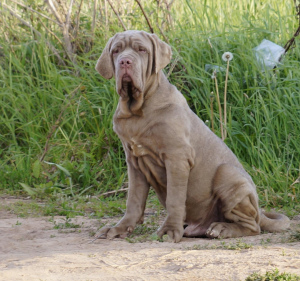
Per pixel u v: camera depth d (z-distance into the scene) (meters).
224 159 8.98
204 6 16.50
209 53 15.12
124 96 8.26
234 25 16.12
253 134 13.53
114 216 10.77
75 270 6.28
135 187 8.89
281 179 12.25
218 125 13.84
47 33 17.22
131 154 8.76
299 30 14.64
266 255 6.66
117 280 5.77
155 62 8.39
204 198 8.87
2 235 8.98
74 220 10.30
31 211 11.20
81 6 17.73
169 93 8.57
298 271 5.88
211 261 6.41
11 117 15.41
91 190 13.08
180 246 7.72
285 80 13.91
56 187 12.83
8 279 5.83
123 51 8.30
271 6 17.84
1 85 16.22
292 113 13.78
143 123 8.37
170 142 8.27
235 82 14.34
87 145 14.17
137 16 16.36
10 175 13.80
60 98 15.09
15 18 17.31
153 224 9.75
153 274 5.99
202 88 14.63
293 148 13.37
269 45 15.02
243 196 8.68
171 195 8.35
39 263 6.66
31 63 16.20
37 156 14.33
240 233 8.64
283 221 9.22
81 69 15.37
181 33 15.94
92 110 14.47
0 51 16.75
